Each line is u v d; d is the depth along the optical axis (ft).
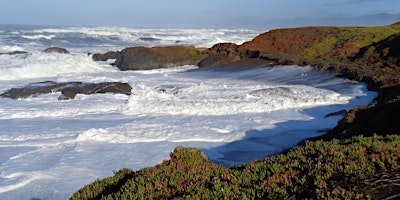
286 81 108.58
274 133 54.19
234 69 136.56
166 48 158.81
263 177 18.34
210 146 48.01
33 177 36.29
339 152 18.72
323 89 87.30
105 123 58.75
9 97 79.41
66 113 66.23
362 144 19.61
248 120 61.31
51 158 42.27
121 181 21.52
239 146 48.32
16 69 112.47
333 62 123.24
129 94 84.74
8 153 43.78
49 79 110.22
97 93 83.66
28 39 207.82
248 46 159.84
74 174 37.47
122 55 150.20
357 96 79.30
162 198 17.43
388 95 69.21
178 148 24.75
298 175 17.80
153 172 20.48
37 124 57.98
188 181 18.98
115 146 47.16
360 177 15.75
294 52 152.56
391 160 16.97
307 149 20.94
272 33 169.89
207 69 141.59
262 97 79.20
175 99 78.28
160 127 56.24
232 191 16.90
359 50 144.56
